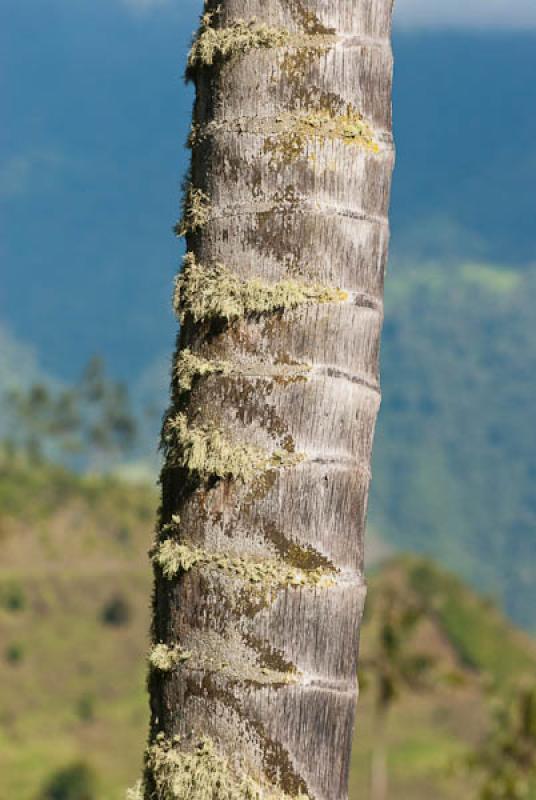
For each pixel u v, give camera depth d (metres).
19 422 165.75
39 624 140.25
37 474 161.25
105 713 124.06
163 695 6.71
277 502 6.58
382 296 6.86
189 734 6.61
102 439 167.00
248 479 6.61
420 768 86.94
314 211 6.70
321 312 6.65
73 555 151.75
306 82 6.79
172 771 6.59
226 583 6.58
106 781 105.00
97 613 143.88
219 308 6.70
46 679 131.00
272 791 6.49
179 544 6.71
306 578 6.55
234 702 6.53
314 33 6.82
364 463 6.73
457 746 96.31
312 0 6.83
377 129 6.84
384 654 46.97
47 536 153.38
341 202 6.73
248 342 6.70
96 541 154.00
